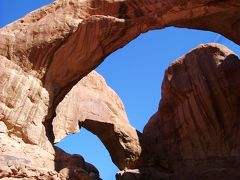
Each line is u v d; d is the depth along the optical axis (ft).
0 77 46.47
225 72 69.72
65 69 50.52
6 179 38.17
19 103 46.24
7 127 44.80
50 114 49.93
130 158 66.85
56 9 51.75
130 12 50.34
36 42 49.32
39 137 46.42
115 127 67.05
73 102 66.18
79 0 52.01
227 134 68.18
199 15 49.73
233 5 48.34
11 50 48.65
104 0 51.16
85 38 49.73
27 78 48.01
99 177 53.67
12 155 40.73
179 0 48.01
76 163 49.52
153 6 49.44
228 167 64.80
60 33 49.83
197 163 68.49
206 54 73.56
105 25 49.24
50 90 49.62
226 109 68.95
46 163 44.93
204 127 70.18
